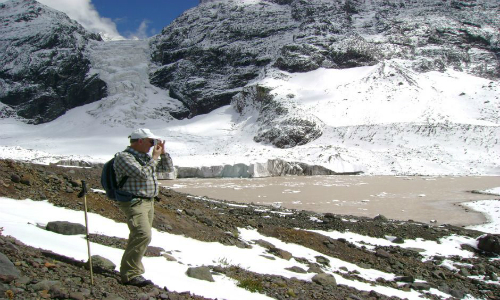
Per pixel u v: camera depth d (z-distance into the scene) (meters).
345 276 10.59
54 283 5.16
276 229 13.95
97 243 8.34
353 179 48.50
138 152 5.98
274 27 115.62
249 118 85.81
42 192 11.44
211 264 8.65
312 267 10.26
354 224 17.09
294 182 44.91
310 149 64.19
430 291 10.77
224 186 40.19
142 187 5.84
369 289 9.73
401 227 17.52
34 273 5.41
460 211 25.39
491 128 65.69
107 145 75.56
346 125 71.75
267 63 104.50
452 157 60.31
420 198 31.81
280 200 30.05
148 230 5.89
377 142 66.44
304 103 79.12
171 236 10.20
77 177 14.69
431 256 14.13
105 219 10.48
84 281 5.61
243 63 107.88
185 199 15.33
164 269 7.39
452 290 10.98
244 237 12.33
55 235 8.05
